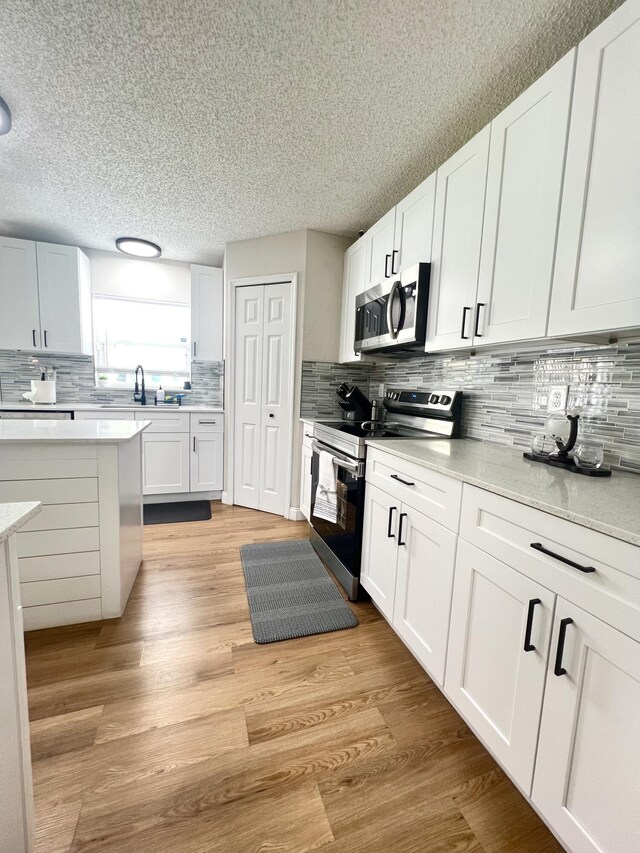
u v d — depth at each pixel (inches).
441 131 67.6
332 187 87.8
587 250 40.8
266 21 47.3
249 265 121.6
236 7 45.8
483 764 43.4
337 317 118.6
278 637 63.7
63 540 63.8
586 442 50.6
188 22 47.9
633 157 36.2
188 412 129.0
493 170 53.7
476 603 42.9
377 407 106.1
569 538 31.7
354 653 61.0
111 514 65.7
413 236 75.3
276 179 85.0
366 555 72.4
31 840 29.6
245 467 129.3
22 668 28.4
